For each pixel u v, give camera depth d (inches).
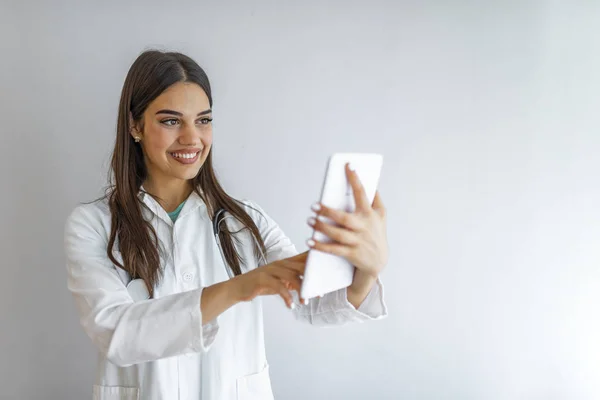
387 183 72.9
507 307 74.2
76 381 70.8
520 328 74.4
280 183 72.3
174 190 54.6
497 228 73.6
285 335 73.8
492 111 72.8
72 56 68.2
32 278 69.4
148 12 69.1
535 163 73.3
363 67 71.8
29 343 69.9
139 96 49.8
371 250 35.1
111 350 41.1
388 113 72.3
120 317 41.5
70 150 69.0
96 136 69.2
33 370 70.1
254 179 72.0
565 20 72.6
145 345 40.7
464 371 74.7
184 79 49.2
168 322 40.3
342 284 39.8
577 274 73.9
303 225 72.9
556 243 73.6
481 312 74.2
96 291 44.6
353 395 74.6
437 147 72.8
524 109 72.9
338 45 71.4
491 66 72.5
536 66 72.6
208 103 51.4
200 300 40.5
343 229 33.9
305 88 71.6
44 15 67.4
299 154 72.1
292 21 70.9
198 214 54.7
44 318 69.9
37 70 67.7
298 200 72.6
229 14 70.1
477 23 72.1
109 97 69.1
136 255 50.1
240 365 52.4
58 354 70.3
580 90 73.0
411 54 71.9
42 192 68.8
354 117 72.2
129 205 51.6
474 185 73.3
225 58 70.5
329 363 74.4
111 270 47.6
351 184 33.9
